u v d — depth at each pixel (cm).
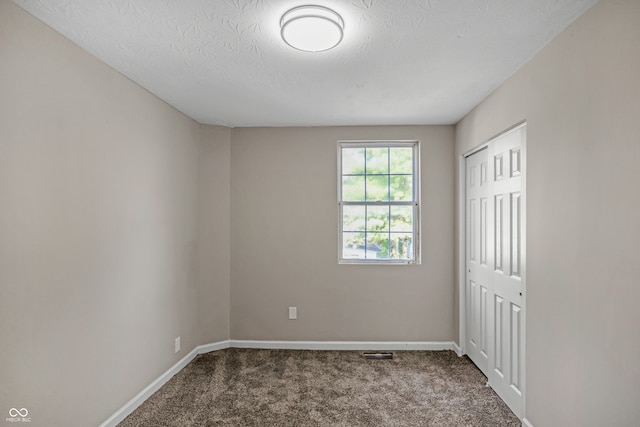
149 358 274
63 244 191
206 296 363
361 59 218
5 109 159
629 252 143
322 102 300
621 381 147
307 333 376
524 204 233
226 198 377
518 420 239
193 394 276
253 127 380
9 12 160
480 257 314
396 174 381
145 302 269
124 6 162
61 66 189
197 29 182
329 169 377
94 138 214
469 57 216
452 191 369
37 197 175
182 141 328
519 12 167
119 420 236
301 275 377
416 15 169
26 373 170
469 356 344
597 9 159
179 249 321
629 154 143
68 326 195
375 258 380
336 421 239
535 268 213
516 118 236
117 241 236
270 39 193
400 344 369
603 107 157
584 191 169
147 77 246
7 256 160
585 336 169
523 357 234
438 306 370
